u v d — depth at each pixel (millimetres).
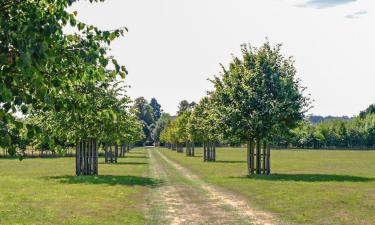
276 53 39750
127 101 38500
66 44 8602
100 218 17266
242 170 46406
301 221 17016
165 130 160125
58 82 8453
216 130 39969
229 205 21266
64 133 33281
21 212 18500
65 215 17875
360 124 165875
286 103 37312
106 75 9109
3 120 7809
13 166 55031
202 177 37438
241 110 38000
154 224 16422
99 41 8680
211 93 40750
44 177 36875
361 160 71938
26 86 8156
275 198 23219
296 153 112688
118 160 72312
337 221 16938
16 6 7785
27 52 6625
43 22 7250
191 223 16703
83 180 33719
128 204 21234
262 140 38969
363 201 21891
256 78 38500
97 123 34781
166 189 28078
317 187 28188
